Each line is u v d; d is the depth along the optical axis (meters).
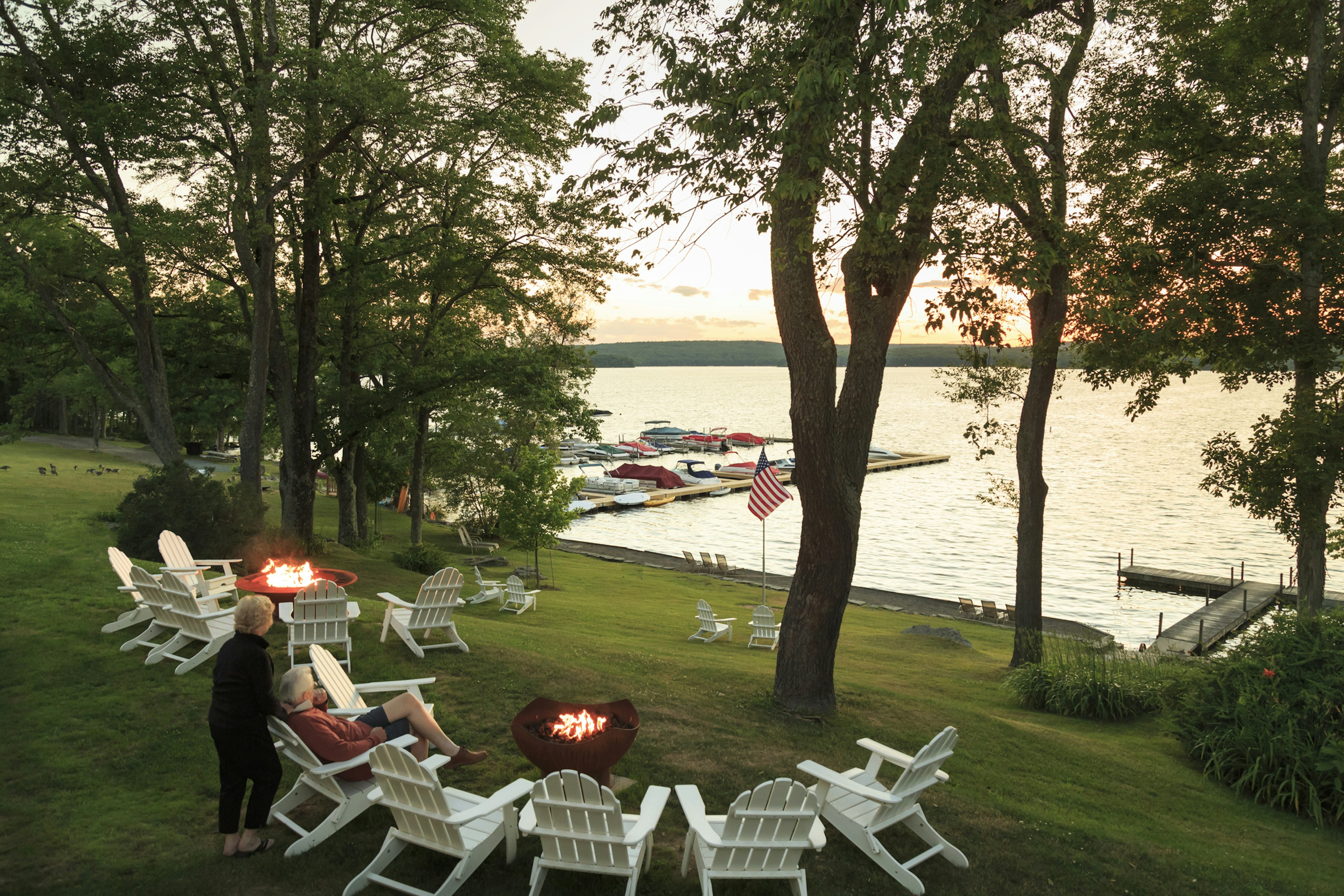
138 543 16.31
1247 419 159.12
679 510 67.12
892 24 8.59
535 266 23.91
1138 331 16.16
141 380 21.45
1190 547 49.50
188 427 50.16
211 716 5.27
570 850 4.93
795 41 8.64
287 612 9.59
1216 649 27.98
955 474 88.38
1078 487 77.12
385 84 17.55
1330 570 42.16
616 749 6.01
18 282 18.80
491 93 20.94
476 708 8.31
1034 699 13.52
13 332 20.62
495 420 44.00
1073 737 10.59
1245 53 16.19
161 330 23.33
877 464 92.06
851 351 9.71
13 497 24.91
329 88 16.94
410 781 4.88
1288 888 6.59
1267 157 16.44
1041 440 17.91
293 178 19.39
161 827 5.74
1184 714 10.93
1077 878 6.21
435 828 5.03
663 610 25.36
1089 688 13.02
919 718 9.84
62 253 17.25
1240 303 16.48
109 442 61.50
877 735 8.92
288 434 22.84
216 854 5.39
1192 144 16.81
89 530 17.14
